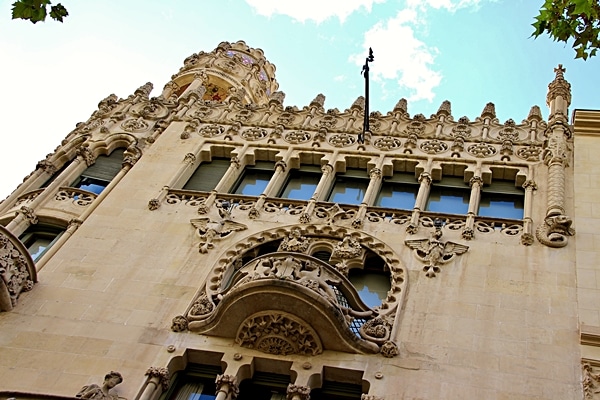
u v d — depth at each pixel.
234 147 23.89
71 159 24.34
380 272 18.69
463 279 17.73
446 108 24.77
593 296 16.81
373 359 15.64
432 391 14.88
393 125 24.11
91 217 20.59
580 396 14.59
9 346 16.31
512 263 18.09
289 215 20.50
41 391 15.15
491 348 15.78
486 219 19.73
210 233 19.59
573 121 22.92
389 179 22.42
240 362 15.75
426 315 16.77
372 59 22.89
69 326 16.86
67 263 18.83
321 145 23.56
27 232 21.14
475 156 22.50
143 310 17.27
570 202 20.03
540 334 16.05
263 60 34.41
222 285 18.08
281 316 15.77
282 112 25.25
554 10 14.84
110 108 26.39
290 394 14.95
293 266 16.30
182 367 16.06
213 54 33.00
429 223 19.72
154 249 19.25
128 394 15.02
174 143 24.25
